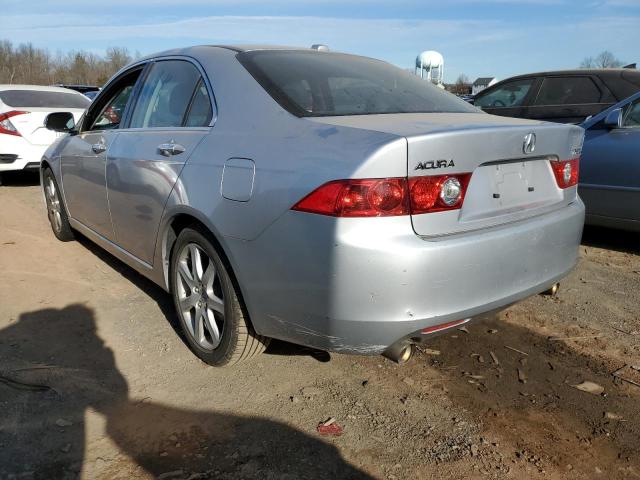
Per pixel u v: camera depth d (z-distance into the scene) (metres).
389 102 2.81
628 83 6.33
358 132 2.17
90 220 4.12
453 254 2.15
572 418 2.53
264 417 2.49
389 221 2.06
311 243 2.13
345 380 2.81
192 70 3.13
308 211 2.13
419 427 2.45
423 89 3.18
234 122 2.67
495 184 2.40
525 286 2.50
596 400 2.67
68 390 2.66
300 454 2.26
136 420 2.45
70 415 2.47
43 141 7.78
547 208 2.67
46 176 5.08
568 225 2.70
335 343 2.21
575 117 6.59
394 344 2.18
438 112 2.79
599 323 3.50
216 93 2.86
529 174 2.60
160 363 2.94
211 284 2.78
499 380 2.83
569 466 2.22
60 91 8.72
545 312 3.66
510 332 3.36
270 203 2.27
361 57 3.49
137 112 3.52
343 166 2.07
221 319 2.75
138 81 3.64
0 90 8.04
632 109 4.79
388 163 2.03
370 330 2.13
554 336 3.32
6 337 3.16
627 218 4.74
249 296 2.44
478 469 2.20
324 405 2.59
